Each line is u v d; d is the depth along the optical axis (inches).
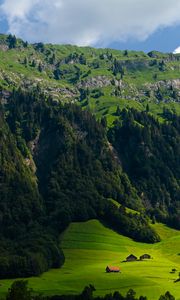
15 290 4352.9
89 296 7342.5
